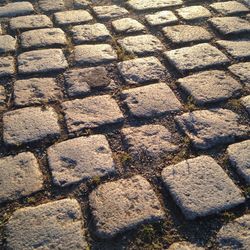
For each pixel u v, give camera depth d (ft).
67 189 1.44
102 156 1.56
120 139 1.65
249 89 1.89
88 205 1.39
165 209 1.36
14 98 1.88
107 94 1.90
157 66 2.07
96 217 1.33
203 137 1.63
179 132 1.67
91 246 1.26
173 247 1.25
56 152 1.59
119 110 1.79
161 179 1.46
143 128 1.69
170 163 1.53
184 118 1.73
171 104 1.81
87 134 1.67
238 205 1.35
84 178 1.48
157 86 1.93
